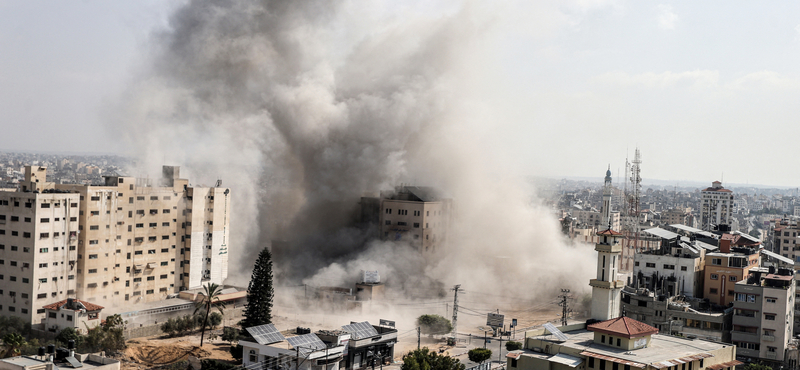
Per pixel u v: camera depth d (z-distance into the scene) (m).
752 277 125.44
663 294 129.75
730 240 145.50
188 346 120.00
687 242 145.38
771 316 118.69
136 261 146.75
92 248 137.25
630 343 83.75
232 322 142.75
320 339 100.12
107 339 114.00
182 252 157.50
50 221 129.75
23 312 128.25
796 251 196.50
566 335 91.69
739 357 120.88
